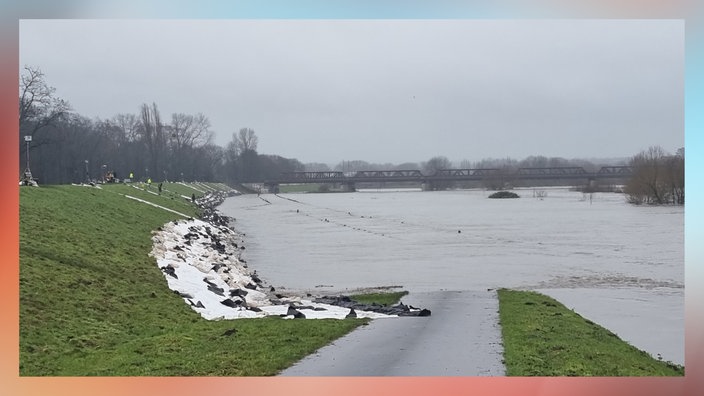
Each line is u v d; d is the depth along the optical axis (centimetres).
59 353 2088
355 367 2011
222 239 7788
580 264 5956
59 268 2889
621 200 17125
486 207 15775
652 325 3275
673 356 2616
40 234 3338
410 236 8831
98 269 3141
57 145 10506
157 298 3011
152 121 16075
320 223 11106
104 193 6394
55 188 5272
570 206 15225
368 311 3372
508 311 3244
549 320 2958
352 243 7962
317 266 5891
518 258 6444
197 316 2881
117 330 2428
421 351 2234
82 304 2575
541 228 9844
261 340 2316
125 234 4416
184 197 12369
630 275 5241
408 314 3212
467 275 5294
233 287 4047
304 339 2369
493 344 2367
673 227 9600
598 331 2842
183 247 5016
